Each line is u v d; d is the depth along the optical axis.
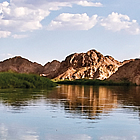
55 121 9.58
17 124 9.09
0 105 13.44
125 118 10.20
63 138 7.50
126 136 7.76
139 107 13.22
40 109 12.28
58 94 21.48
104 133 8.02
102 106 13.58
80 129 8.47
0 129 8.41
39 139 7.40
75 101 15.91
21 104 13.95
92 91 26.78
